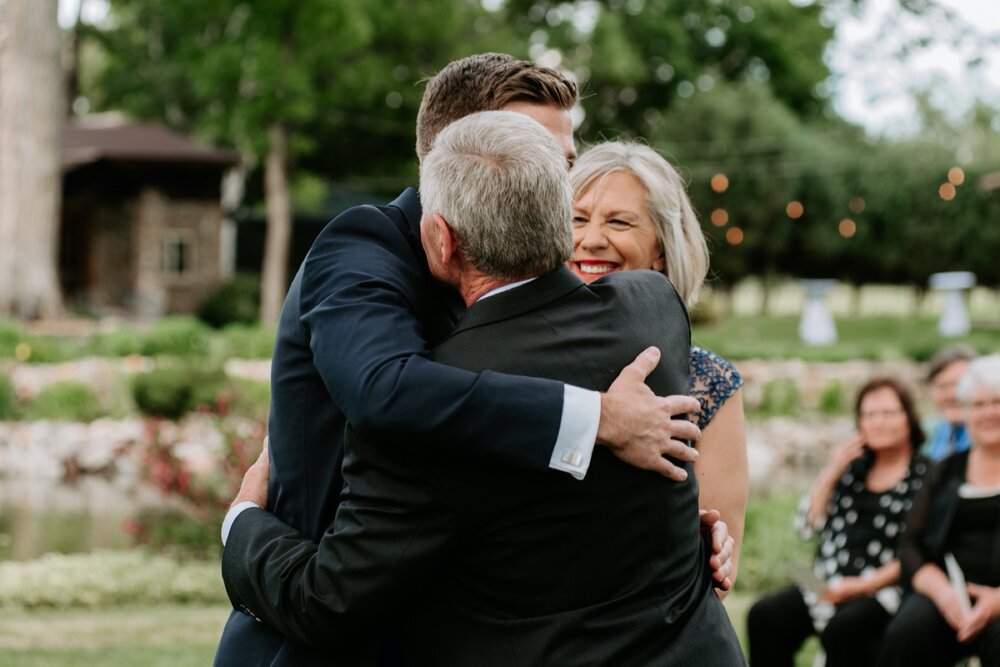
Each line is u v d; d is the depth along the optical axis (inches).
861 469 179.6
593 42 1160.8
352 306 71.9
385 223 78.0
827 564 177.8
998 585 154.3
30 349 601.9
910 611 153.6
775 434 596.1
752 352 726.5
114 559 281.4
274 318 984.3
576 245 101.7
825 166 1181.7
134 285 1043.9
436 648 69.9
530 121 73.7
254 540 74.8
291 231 1222.3
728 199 1177.4
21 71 782.5
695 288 104.5
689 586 72.8
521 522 68.1
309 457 75.0
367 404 67.2
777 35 1284.4
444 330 76.9
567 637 67.6
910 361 728.3
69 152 1011.3
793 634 167.9
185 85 1277.1
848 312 1604.3
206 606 255.6
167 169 1047.6
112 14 1337.4
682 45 1234.6
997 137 1507.1
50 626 223.1
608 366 71.2
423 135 91.0
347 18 890.7
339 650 71.4
